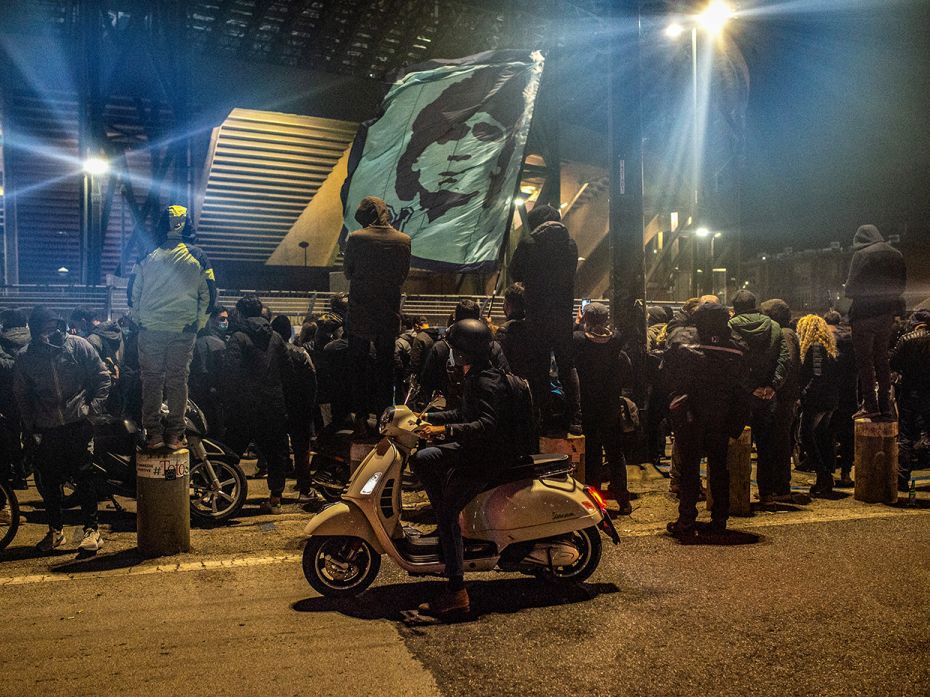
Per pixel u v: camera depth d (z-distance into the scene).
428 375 7.41
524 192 31.44
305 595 5.03
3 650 4.15
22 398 6.02
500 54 8.12
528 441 4.86
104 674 3.86
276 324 8.45
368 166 8.12
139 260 5.90
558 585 5.15
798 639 4.25
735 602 4.84
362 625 4.50
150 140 21.06
